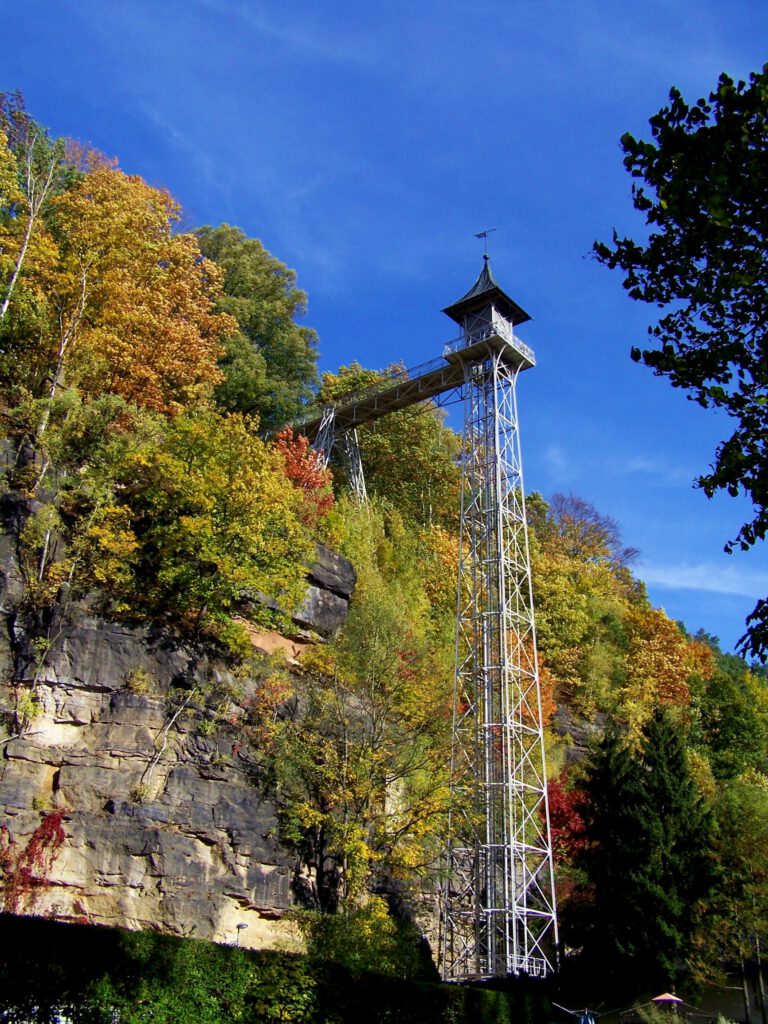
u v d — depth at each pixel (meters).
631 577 73.56
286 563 30.45
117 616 25.36
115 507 26.84
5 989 11.80
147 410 33.38
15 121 34.62
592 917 28.97
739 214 10.66
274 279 54.25
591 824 31.55
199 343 37.38
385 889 27.84
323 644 31.89
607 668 51.47
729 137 10.35
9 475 25.53
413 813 27.62
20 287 30.27
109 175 37.44
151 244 36.38
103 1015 12.84
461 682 34.81
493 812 31.31
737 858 35.06
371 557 39.47
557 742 43.41
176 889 22.19
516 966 28.86
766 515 11.67
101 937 13.41
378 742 27.95
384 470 55.53
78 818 21.59
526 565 37.06
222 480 28.73
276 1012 15.56
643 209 11.34
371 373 55.84
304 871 25.70
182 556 27.97
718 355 11.51
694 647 65.06
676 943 26.97
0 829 20.47
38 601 23.78
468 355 41.31
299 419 48.75
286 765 25.86
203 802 23.83
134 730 23.66
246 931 23.33
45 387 30.52
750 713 58.09
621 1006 28.80
